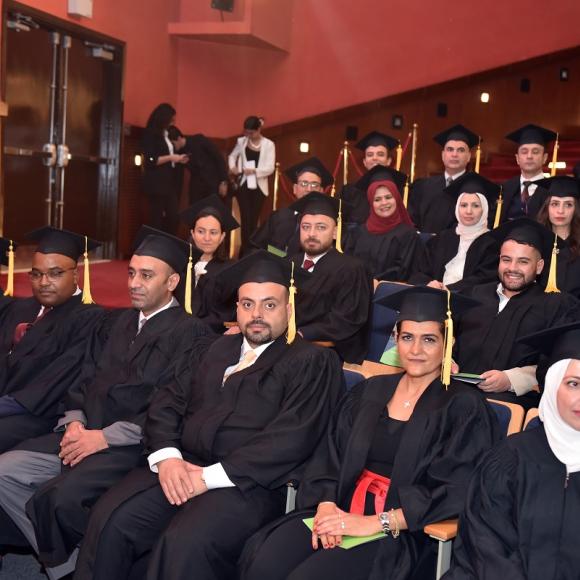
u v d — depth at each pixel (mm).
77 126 10414
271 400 3635
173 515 3516
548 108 13102
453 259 6266
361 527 3037
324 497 3254
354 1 12914
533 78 13023
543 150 7270
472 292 4969
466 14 12977
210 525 3260
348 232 7070
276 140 12945
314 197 6645
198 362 3998
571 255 5312
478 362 4766
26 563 4164
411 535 3092
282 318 3785
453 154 7750
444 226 7707
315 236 5801
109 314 4715
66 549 3684
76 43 10227
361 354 5629
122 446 3959
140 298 4273
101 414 4133
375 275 6711
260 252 3801
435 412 3193
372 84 13016
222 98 13016
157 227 11047
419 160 12812
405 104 12703
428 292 3332
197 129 12969
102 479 3773
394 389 3416
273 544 3123
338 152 12844
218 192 11172
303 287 5766
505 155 12508
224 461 3441
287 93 13062
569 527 2738
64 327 4625
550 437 2820
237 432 3600
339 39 12977
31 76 9484
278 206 12992
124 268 10055
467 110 12906
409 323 3311
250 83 13078
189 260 4422
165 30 12195
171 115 10891
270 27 12414
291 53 13047
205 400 3762
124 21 11008
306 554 3121
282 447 3438
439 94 12766
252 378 3672
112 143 11039
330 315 5637
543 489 2791
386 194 6816
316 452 3424
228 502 3355
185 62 12781
